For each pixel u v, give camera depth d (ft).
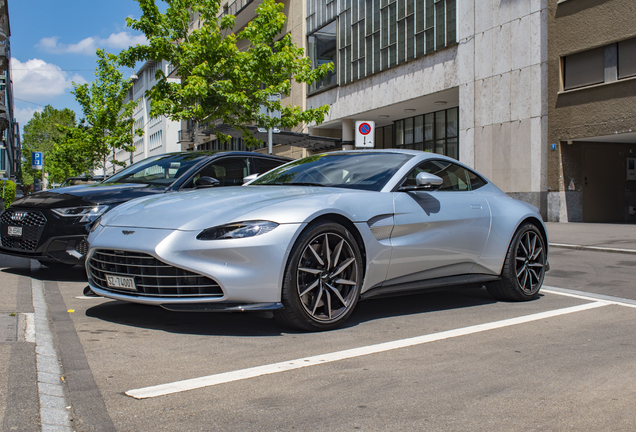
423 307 15.38
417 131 86.12
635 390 8.71
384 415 7.57
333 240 12.45
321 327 12.17
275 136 75.87
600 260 27.81
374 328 12.63
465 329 12.64
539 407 7.96
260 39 56.34
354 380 8.97
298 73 58.29
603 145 57.36
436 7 68.69
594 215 57.26
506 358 10.34
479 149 63.72
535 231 16.94
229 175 22.15
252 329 12.25
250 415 7.49
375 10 79.05
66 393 8.13
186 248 11.27
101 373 9.04
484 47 62.64
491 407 7.93
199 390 8.38
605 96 51.06
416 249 13.92
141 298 11.71
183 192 14.37
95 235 12.81
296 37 98.94
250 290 11.28
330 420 7.38
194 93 51.39
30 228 18.69
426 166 15.30
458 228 14.90
